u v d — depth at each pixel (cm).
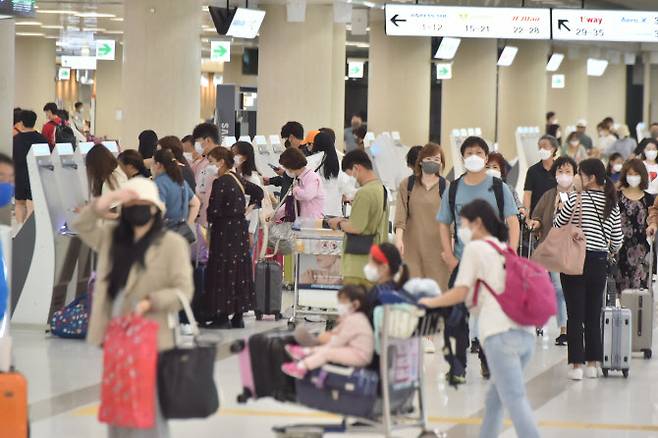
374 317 1502
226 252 2634
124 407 1362
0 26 2508
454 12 4991
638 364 2478
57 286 2619
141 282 1415
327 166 2988
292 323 2566
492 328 1565
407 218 2256
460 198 2095
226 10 4769
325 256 2536
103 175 2469
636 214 2645
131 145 4378
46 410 1869
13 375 1417
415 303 1512
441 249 2234
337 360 1492
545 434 1820
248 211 2791
